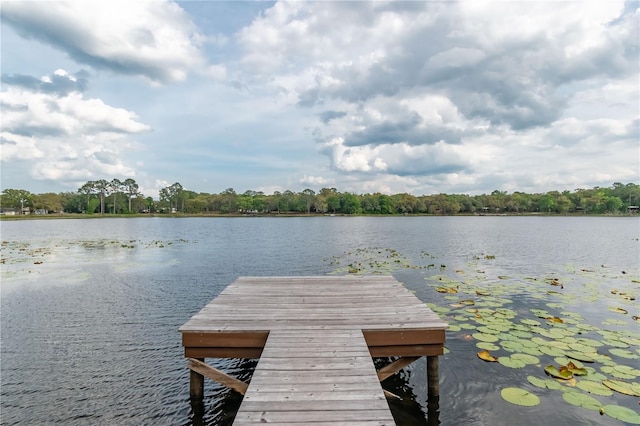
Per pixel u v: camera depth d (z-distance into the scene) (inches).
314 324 187.3
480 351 234.1
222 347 178.4
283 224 2187.5
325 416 112.2
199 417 173.3
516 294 384.2
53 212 3860.7
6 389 198.8
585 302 350.0
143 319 320.8
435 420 167.5
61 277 506.6
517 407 174.2
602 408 165.3
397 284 283.3
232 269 572.4
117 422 169.0
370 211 4067.4
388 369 183.6
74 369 223.0
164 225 2116.1
